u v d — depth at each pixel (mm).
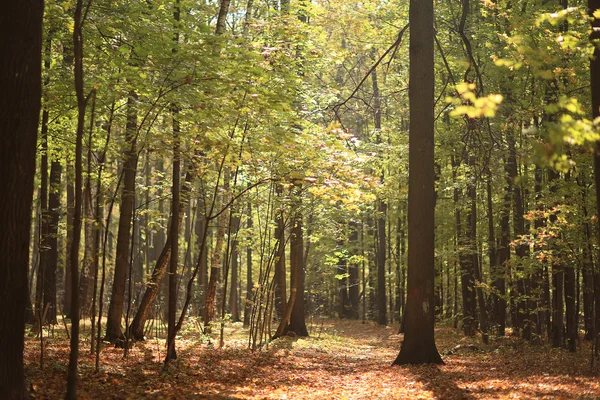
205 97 10258
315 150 11375
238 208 16281
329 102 18453
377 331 30281
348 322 36719
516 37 7230
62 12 11625
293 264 22391
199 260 11312
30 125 6801
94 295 11734
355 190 11117
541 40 10531
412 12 14211
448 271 28828
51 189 18500
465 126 18828
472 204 22281
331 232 19312
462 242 24344
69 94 11375
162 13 12195
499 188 20484
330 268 34031
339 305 41250
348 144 13008
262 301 18219
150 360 12258
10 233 6594
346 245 32031
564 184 13867
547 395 8672
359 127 34062
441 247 27844
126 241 14961
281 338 20922
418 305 13602
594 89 7555
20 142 6688
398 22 22219
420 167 13812
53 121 14180
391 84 27344
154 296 15852
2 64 6637
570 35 7547
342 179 11422
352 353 18266
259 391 9586
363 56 28719
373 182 11359
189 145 11281
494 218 23156
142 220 36438
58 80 12102
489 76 17625
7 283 6574
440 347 20391
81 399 7953
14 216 6625
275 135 11164
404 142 24547
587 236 13688
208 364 12539
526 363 13773
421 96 13961
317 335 24250
